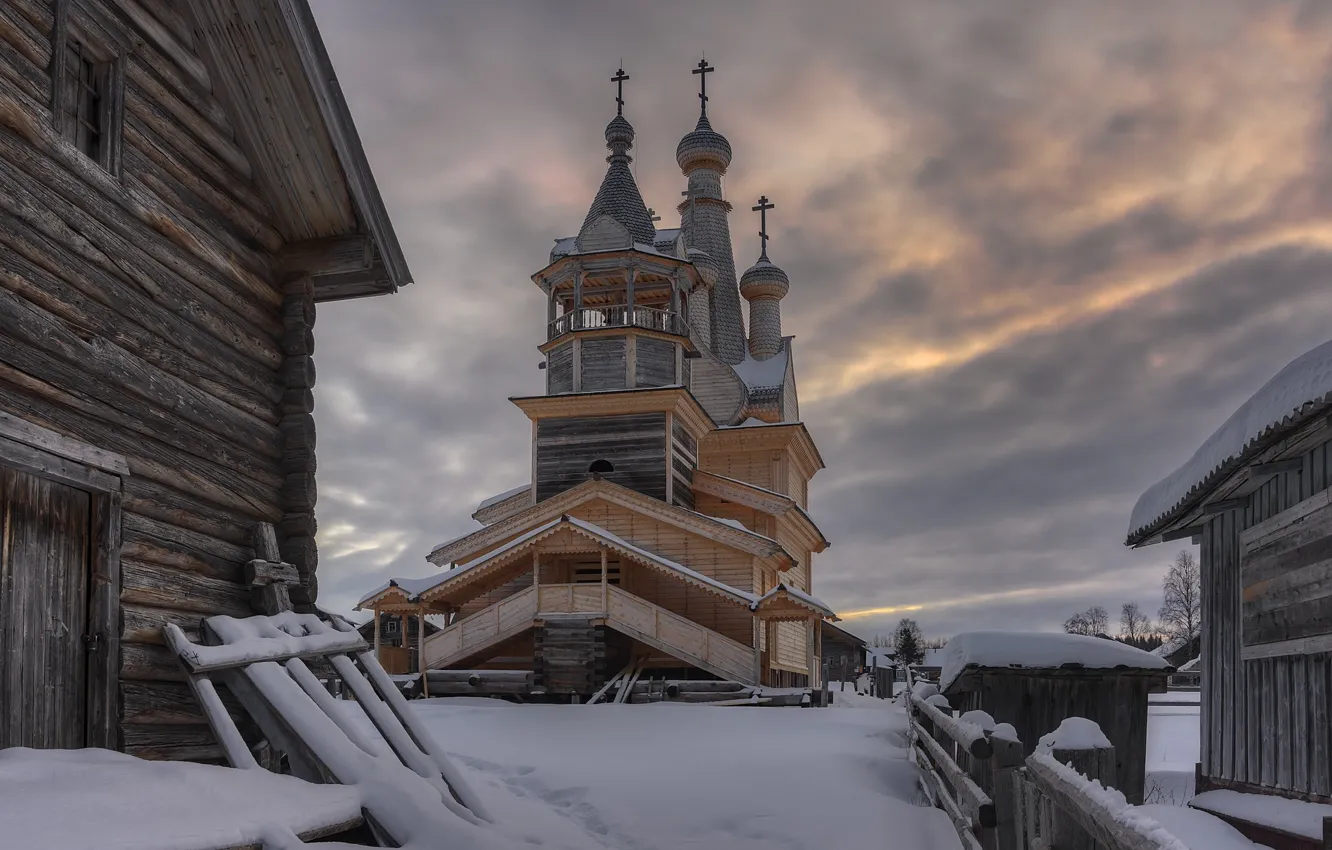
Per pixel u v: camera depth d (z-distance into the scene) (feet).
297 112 32.76
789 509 118.93
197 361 30.07
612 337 113.29
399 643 143.23
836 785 36.42
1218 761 36.47
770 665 100.63
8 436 22.82
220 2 31.19
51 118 25.59
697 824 31.50
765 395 147.95
